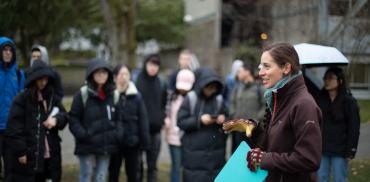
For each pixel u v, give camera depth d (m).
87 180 4.92
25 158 4.48
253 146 2.88
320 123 2.46
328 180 4.46
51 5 6.57
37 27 6.86
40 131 4.57
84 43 23.27
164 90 6.21
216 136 5.11
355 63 4.84
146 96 6.03
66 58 22.17
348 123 4.31
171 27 29.45
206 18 23.17
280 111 2.52
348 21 4.91
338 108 4.35
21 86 5.40
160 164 7.86
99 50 24.16
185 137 5.23
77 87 15.41
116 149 5.03
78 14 7.90
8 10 6.21
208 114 5.09
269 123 2.70
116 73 5.41
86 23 9.36
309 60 3.94
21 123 4.50
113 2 13.30
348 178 4.46
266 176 2.49
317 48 4.07
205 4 23.45
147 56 6.13
